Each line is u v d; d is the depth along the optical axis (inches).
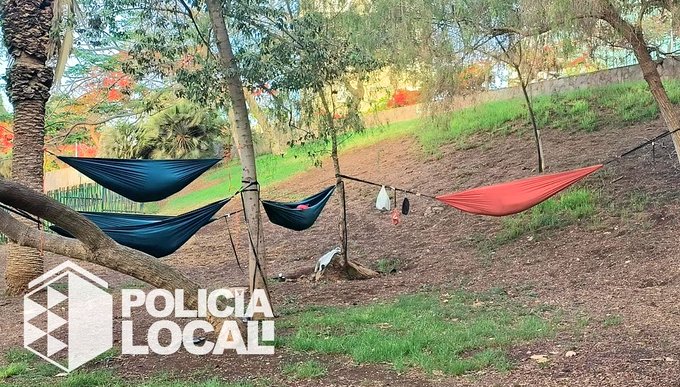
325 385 199.6
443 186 641.0
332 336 266.2
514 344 237.3
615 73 737.6
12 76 422.3
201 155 854.5
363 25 435.5
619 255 387.5
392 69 478.0
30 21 425.1
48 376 231.3
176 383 207.3
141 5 326.0
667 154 527.5
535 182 310.3
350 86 466.9
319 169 871.7
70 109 906.1
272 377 212.4
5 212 226.7
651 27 423.2
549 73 640.4
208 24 347.6
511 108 791.1
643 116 631.2
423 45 444.5
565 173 309.1
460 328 266.8
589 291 332.5
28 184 418.3
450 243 507.2
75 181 1085.8
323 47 341.4
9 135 1032.2
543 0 349.7
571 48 372.2
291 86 337.1
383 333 263.6
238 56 315.0
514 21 410.6
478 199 316.8
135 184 295.3
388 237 565.6
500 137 730.2
